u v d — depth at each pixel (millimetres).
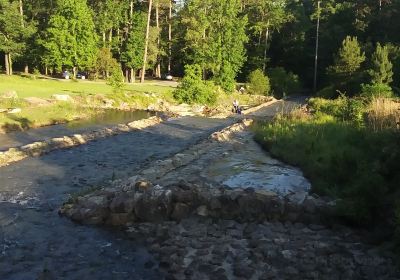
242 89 62688
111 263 10922
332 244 11883
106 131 28641
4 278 10062
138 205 13398
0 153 20438
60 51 54469
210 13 62250
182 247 11664
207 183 17328
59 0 54750
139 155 23109
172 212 13453
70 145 24203
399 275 10281
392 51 53500
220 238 12242
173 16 72688
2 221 13156
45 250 11484
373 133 21188
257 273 10328
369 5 70062
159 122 35562
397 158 14938
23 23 53625
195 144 25859
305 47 76500
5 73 55688
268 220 13469
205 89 49000
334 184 16312
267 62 76875
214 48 59375
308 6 93500
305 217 13406
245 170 19922
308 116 31609
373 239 12109
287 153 22266
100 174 18891
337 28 71062
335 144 21953
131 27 63125
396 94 44344
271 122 32250
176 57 74938
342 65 55625
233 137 28688
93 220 13219
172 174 18734
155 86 56469
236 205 13703
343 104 32375
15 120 29031
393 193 13617
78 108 37938
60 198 15430
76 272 10469
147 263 10961
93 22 59719
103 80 58938
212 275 10242
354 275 10297
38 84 46062
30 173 18438
